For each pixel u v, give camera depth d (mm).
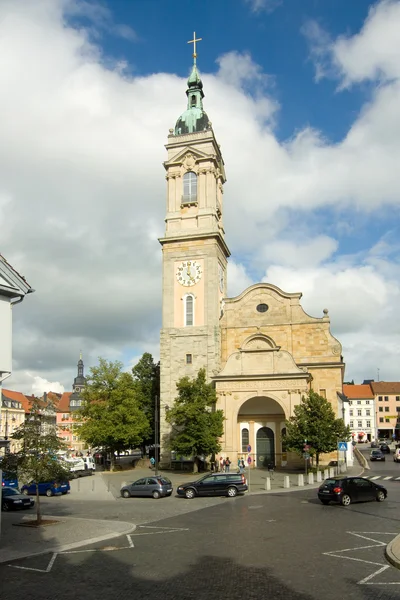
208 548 20281
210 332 63906
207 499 37750
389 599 13711
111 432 66125
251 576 16141
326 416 51000
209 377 62688
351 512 28750
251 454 61469
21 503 34688
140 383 80000
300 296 64562
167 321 65750
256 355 59906
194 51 76312
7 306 21750
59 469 28078
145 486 40781
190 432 53844
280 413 61812
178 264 67000
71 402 158625
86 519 28688
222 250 70875
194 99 74062
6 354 21469
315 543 20688
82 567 18000
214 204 67625
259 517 27812
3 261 21328
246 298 66000
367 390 153125
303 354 63094
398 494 36750
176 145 70000
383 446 98000
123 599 14312
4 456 28203
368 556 18406
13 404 138875
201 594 14516
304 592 14430
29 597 14758
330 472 50500
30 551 20641
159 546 21016
